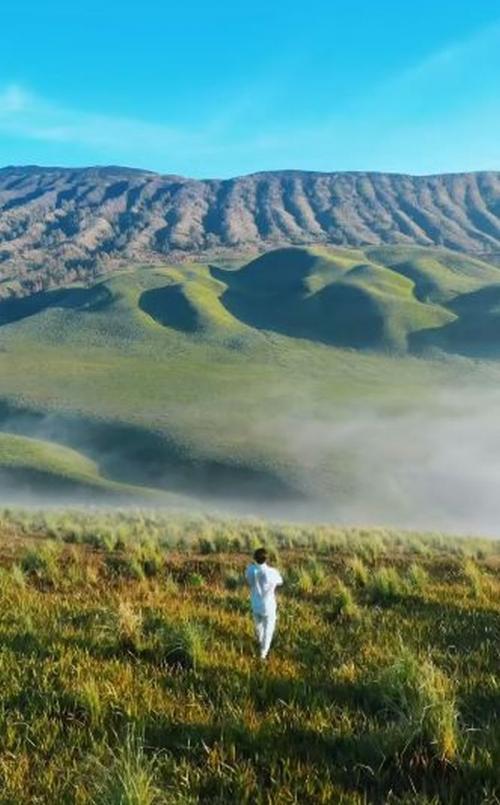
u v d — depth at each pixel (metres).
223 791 6.11
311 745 7.02
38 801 5.87
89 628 11.54
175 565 21.80
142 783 5.79
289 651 11.07
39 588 16.77
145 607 13.49
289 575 19.83
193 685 8.86
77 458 112.50
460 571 21.94
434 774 6.47
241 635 11.86
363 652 10.80
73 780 6.23
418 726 6.95
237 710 7.80
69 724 7.50
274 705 8.16
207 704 8.23
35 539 25.91
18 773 6.27
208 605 14.69
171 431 124.56
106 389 165.75
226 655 10.30
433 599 16.48
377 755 6.73
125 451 118.06
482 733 7.06
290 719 7.63
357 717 7.78
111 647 10.35
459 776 6.27
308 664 10.25
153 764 6.57
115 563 21.45
